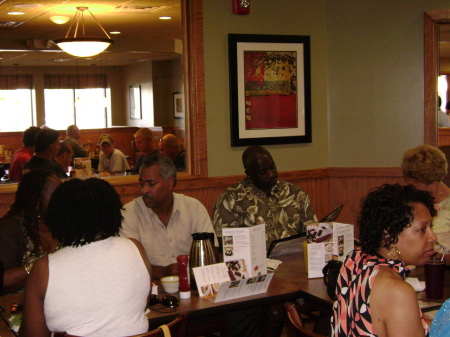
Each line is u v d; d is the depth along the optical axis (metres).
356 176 4.31
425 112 4.12
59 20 6.29
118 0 5.09
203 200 3.94
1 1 5.06
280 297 2.16
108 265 1.59
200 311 2.02
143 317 1.68
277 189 3.22
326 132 4.37
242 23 3.99
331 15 4.29
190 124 3.91
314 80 4.29
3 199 3.51
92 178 1.67
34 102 11.59
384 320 1.37
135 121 11.34
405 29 4.13
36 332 1.56
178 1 5.16
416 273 2.40
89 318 1.55
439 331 1.11
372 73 4.23
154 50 8.25
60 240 1.61
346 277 1.50
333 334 1.53
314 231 2.41
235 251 2.30
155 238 2.74
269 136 4.12
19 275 2.23
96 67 11.88
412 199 1.44
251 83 4.02
